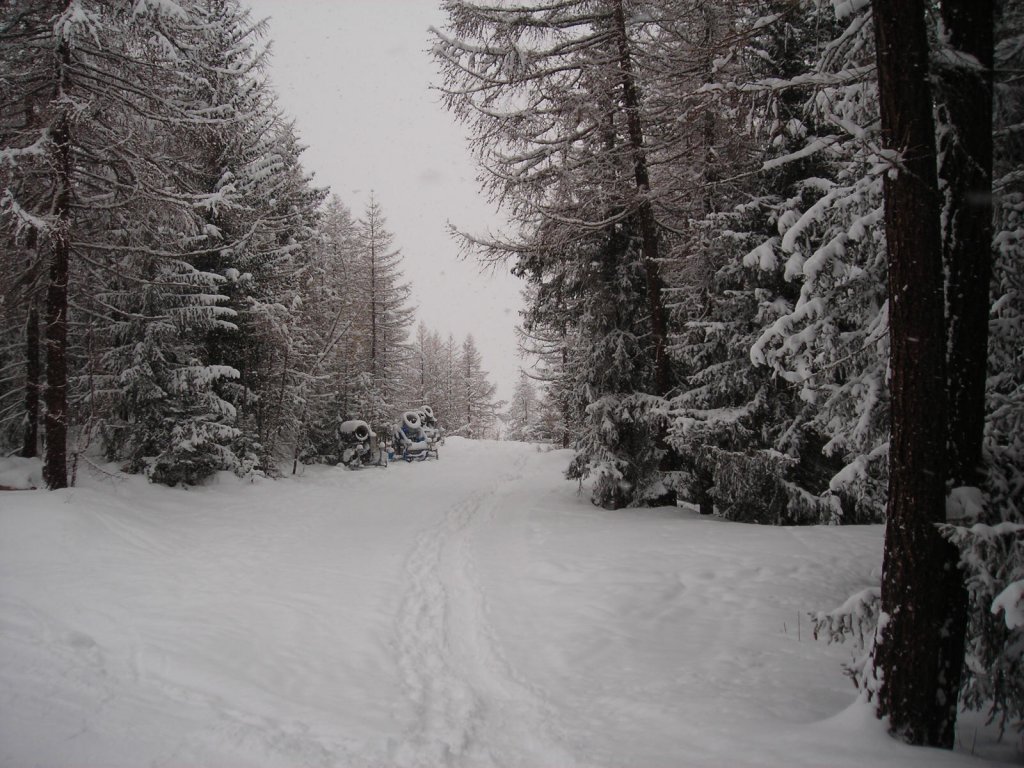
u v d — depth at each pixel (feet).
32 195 35.70
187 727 13.66
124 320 47.29
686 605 23.59
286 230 65.98
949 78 13.99
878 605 15.06
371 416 98.32
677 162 39.83
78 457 41.63
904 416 13.58
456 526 40.83
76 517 31.19
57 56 33.96
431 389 168.86
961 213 14.05
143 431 47.19
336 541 35.94
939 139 14.55
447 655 19.62
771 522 38.17
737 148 34.35
